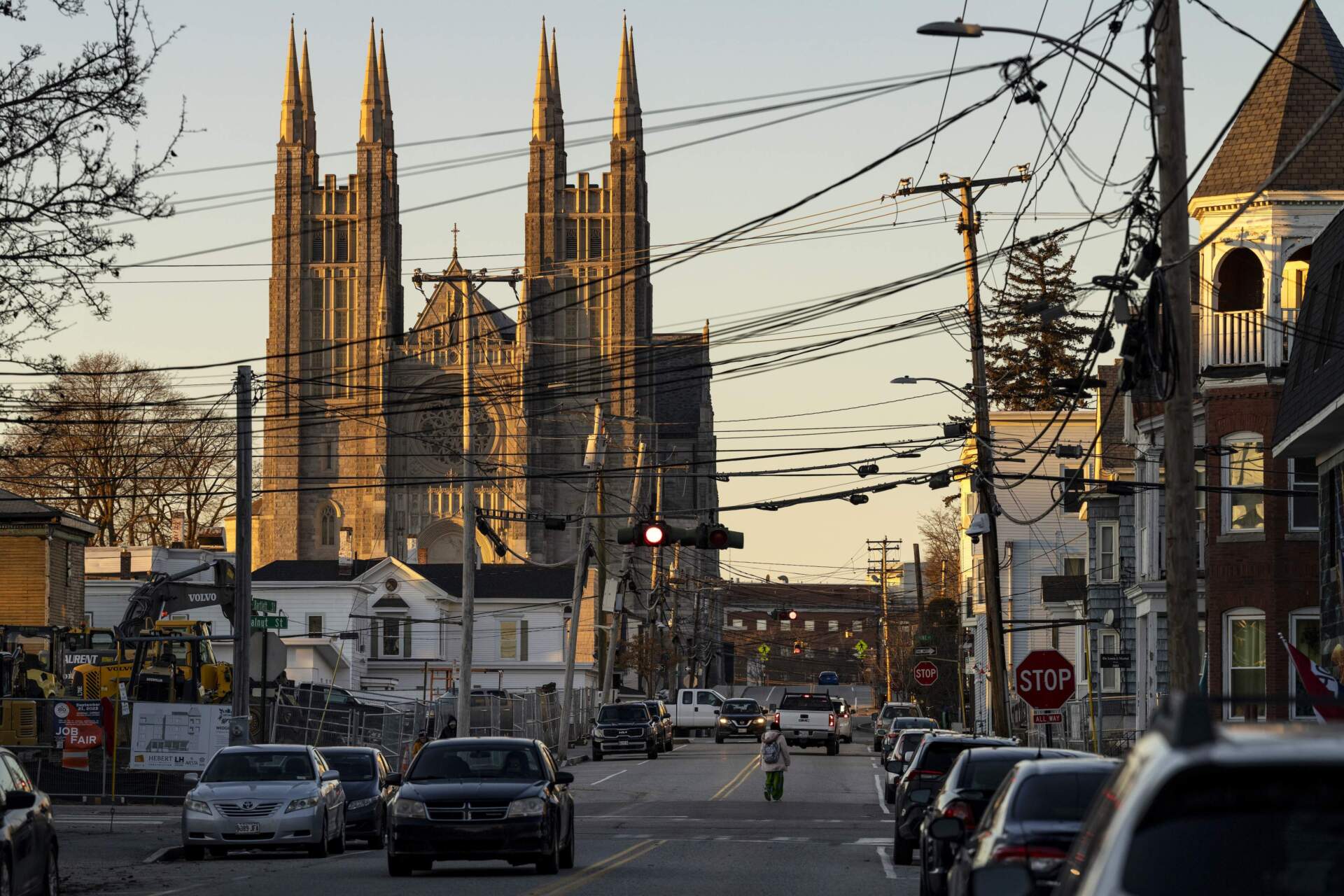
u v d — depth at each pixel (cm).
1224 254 4681
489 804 2909
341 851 3725
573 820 3209
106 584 11419
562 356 18575
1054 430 9506
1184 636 2472
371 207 18688
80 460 11938
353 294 18650
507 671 13750
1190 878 689
